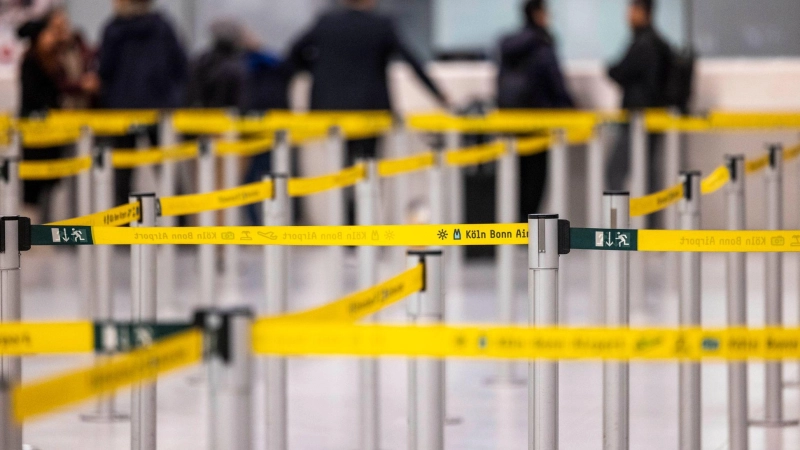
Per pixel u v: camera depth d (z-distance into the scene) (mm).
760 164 8586
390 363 9969
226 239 6031
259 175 17703
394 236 5938
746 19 20688
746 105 17766
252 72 18312
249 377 3920
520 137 16516
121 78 16734
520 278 15133
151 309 6113
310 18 24500
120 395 8812
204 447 7305
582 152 18125
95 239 5945
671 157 13672
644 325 11094
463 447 7273
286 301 6738
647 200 6727
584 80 18234
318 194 18859
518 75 16531
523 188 17078
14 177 7859
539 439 5148
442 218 10625
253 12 24359
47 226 5777
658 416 8008
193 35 23984
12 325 4207
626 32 22234
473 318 11750
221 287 14312
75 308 12539
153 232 5996
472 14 22625
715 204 17984
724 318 11523
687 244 5770
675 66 16500
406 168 10258
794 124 13578
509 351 4301
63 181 18516
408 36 27906
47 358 9969
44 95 16906
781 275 7742
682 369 6148
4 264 5582
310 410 8258
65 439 7523
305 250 18797
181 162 17328
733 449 6668
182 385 9141
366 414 6797
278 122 14023
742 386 6648
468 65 19141
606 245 5680
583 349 4355
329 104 15141
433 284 5027
